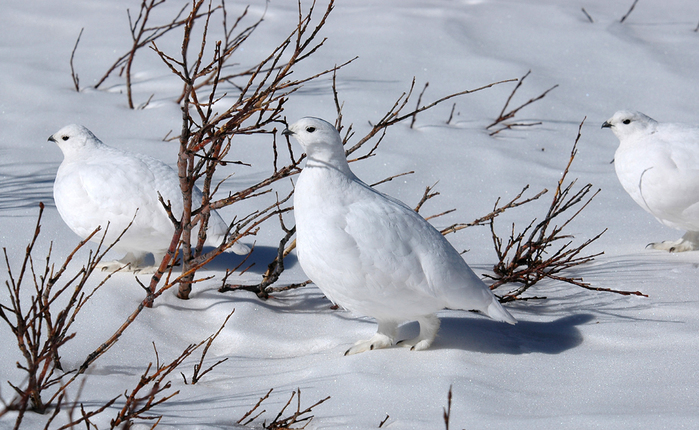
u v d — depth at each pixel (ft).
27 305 22.98
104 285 24.72
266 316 23.88
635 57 53.42
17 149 36.94
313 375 19.04
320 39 54.29
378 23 57.57
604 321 22.12
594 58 53.57
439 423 16.14
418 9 61.11
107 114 41.70
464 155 39.27
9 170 34.65
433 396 17.42
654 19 63.00
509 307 24.21
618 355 19.66
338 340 21.95
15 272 25.36
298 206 19.27
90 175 24.91
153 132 40.37
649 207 29.30
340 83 47.24
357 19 58.65
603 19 61.62
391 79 48.62
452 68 50.85
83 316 22.59
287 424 16.31
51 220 29.66
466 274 19.53
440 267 18.86
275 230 31.22
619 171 30.19
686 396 16.99
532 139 41.96
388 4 63.10
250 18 58.13
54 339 16.79
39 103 42.04
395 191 35.24
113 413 16.98
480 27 58.44
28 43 51.98
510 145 40.96
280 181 35.45
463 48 53.98
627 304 23.41
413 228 19.07
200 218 23.65
